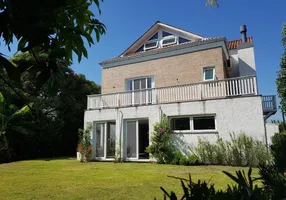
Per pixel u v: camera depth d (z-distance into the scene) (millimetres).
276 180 1874
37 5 1001
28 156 16406
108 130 13617
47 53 1198
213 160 10523
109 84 16094
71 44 1398
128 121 13023
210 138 10781
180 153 11180
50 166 11031
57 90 1253
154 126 11805
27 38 1073
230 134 10352
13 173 8711
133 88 15422
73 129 20969
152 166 10336
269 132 13430
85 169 9719
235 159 10070
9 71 1006
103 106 14047
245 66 14469
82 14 1536
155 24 17188
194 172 8352
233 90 10797
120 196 5074
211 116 11055
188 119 11586
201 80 13297
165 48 14578
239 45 14906
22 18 1013
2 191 5633
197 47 13680
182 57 14055
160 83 14438
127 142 12859
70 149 20766
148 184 6336
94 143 13797
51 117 18344
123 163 11836
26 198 4969
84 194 5270
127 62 15766
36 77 1176
